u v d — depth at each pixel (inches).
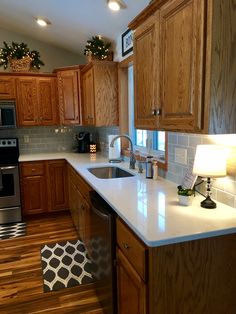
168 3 58.1
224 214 56.5
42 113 156.3
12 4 122.8
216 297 52.5
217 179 64.1
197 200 65.9
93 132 176.7
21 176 146.5
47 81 154.9
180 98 55.5
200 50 47.6
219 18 45.4
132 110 126.4
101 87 125.3
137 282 52.4
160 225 51.4
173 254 48.1
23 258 107.7
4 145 157.1
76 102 152.1
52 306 80.3
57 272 97.7
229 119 49.0
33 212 151.2
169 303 49.5
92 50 125.7
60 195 154.8
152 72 67.8
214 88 47.1
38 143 169.8
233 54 47.3
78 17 118.3
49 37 155.9
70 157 148.8
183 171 78.7
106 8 102.3
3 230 136.0
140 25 74.3
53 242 121.2
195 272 50.0
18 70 149.0
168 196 70.0
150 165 91.5
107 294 71.7
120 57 122.4
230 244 51.4
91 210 84.2
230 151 59.5
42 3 114.1
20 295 85.4
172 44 57.4
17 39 160.9
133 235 54.1
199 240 49.2
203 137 68.4
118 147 127.4
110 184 83.7
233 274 52.8
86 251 108.9
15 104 149.2
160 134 103.9
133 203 64.4
